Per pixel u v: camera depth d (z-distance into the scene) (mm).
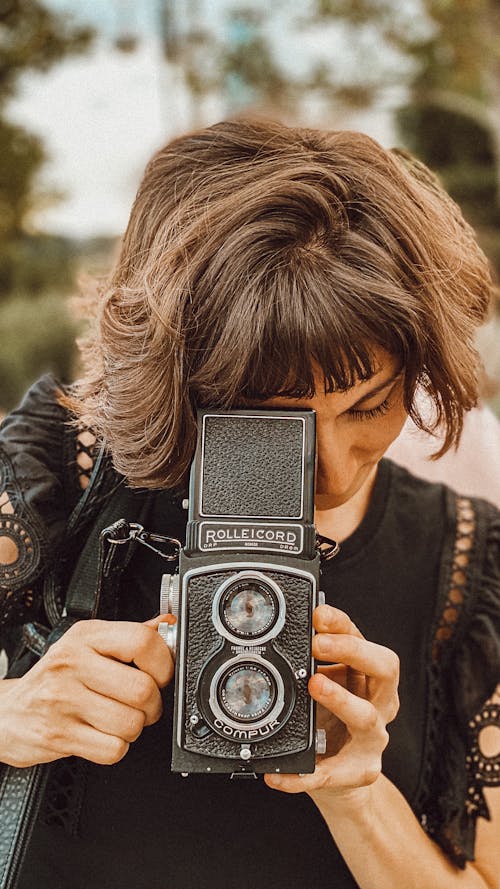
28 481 1269
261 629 1094
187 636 1101
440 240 1188
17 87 10297
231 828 1279
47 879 1272
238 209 1090
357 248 1074
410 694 1334
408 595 1353
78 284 1472
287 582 1104
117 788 1272
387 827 1240
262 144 1210
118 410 1151
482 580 1362
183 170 1213
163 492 1296
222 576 1100
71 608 1240
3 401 11656
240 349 1036
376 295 1037
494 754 1311
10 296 12109
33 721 1133
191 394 1115
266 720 1097
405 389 1123
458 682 1321
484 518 1394
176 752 1104
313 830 1291
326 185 1119
